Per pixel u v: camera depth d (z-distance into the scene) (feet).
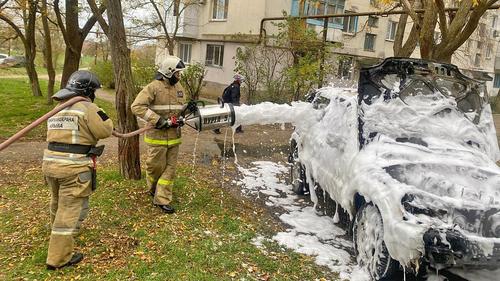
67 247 12.61
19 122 41.32
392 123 15.94
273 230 16.92
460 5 21.83
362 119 16.17
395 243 11.93
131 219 16.43
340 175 16.14
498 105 70.13
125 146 20.45
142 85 56.85
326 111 19.38
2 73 113.19
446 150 15.05
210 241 14.96
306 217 18.52
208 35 78.13
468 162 14.39
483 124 17.08
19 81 90.43
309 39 46.85
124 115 20.12
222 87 76.54
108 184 19.93
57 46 105.70
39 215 16.39
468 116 16.90
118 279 12.20
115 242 14.51
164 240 14.75
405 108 16.22
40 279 12.03
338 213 17.43
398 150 14.67
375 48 82.69
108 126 12.92
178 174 22.76
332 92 20.33
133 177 20.74
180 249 14.16
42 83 88.02
